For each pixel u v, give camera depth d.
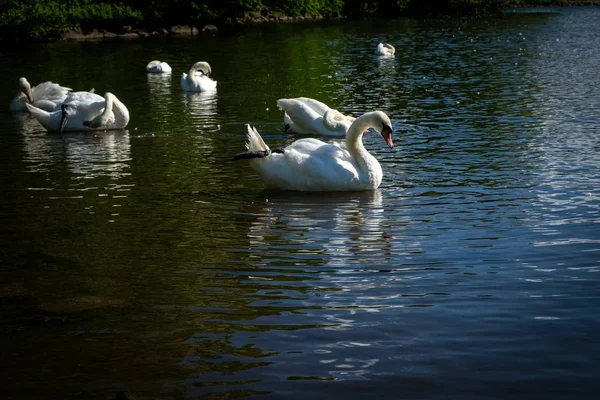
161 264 9.96
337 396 6.55
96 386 6.82
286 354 7.33
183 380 6.88
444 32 52.94
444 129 19.30
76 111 20.36
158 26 57.72
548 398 6.45
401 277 9.34
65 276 9.58
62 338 7.80
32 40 51.25
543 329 7.75
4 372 7.11
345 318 8.13
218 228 11.50
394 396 6.54
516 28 54.72
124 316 8.31
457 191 13.42
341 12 71.38
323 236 11.05
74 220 12.03
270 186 13.92
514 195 13.04
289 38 50.78
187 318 8.23
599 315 8.06
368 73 32.41
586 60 34.34
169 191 13.78
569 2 81.81
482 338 7.58
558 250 10.18
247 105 24.53
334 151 13.73
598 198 12.69
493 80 28.73
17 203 13.09
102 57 41.38
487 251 10.23
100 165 16.03
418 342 7.51
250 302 8.63
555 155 15.95
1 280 9.45
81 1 56.53
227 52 42.78
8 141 19.12
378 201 12.91
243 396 6.58
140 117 22.47
